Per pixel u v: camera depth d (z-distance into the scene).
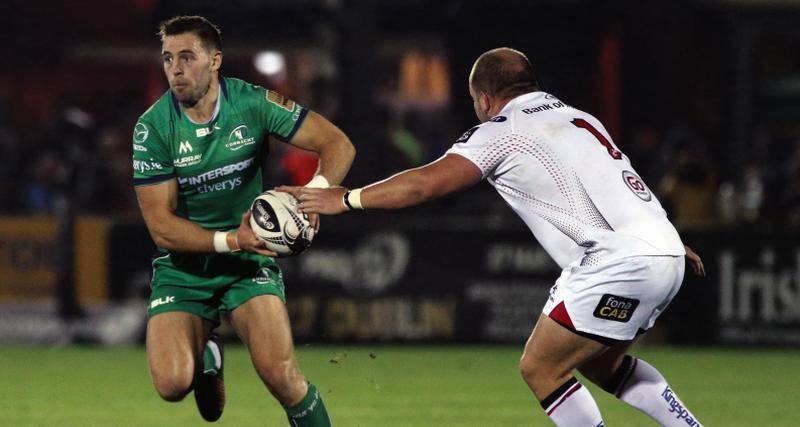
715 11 67.56
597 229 20.30
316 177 21.50
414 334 47.53
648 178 54.88
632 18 65.50
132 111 75.88
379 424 28.92
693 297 47.47
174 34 20.69
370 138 53.16
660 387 21.81
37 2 78.94
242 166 21.69
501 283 47.47
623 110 65.56
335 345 47.53
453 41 65.75
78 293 48.94
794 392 35.44
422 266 47.53
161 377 20.94
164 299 22.09
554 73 65.75
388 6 67.94
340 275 47.56
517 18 65.38
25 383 36.75
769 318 47.19
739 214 54.59
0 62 78.81
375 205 20.34
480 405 32.28
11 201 63.44
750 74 67.81
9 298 49.38
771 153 68.00
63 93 78.81
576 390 20.53
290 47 69.88
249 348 21.64
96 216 53.59
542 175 20.39
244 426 28.45
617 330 20.39
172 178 21.45
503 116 20.89
